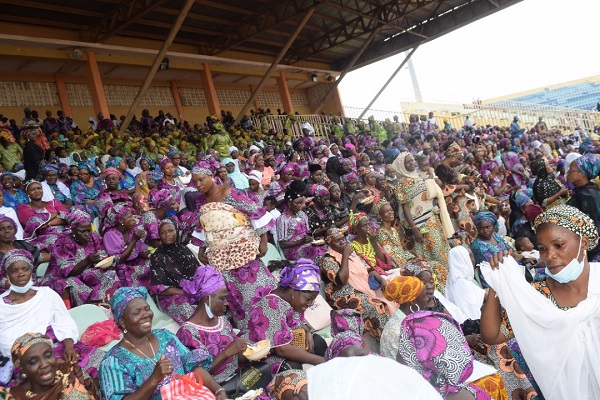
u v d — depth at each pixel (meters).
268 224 4.27
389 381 1.52
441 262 6.37
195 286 3.45
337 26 21.47
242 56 22.11
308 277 3.62
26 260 3.78
